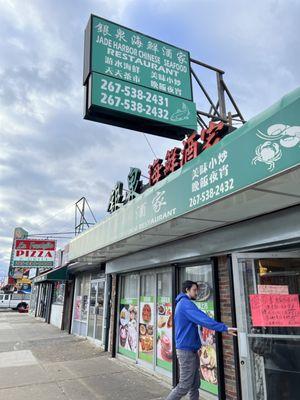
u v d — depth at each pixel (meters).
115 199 9.59
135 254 8.24
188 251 6.14
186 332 4.37
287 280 4.57
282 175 2.95
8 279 50.31
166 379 6.64
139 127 6.79
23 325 18.06
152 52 7.05
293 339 4.28
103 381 6.71
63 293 17.25
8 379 6.89
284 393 4.20
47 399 5.64
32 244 24.25
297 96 2.81
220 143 3.73
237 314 4.43
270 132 3.01
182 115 6.91
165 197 4.79
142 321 8.02
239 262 4.59
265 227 4.57
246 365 4.22
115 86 6.44
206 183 3.86
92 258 9.73
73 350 10.17
